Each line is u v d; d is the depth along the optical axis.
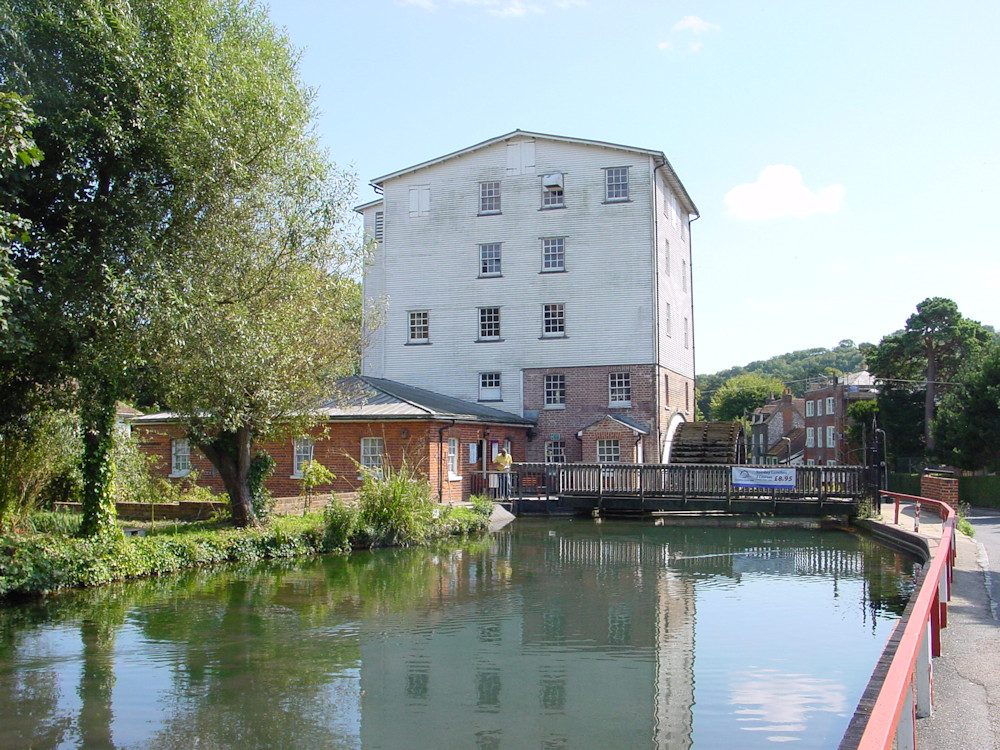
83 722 8.26
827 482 27.73
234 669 10.10
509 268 37.25
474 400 37.19
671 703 8.84
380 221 41.34
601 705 8.77
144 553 16.00
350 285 19.55
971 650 8.54
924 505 30.72
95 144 13.50
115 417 15.87
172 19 14.16
